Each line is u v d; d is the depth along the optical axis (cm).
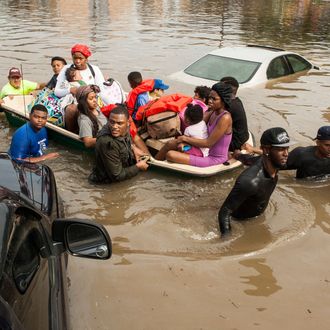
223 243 437
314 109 824
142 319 341
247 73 936
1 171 330
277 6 2658
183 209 501
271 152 426
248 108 815
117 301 359
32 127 594
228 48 1038
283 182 564
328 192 544
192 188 551
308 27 1820
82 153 637
